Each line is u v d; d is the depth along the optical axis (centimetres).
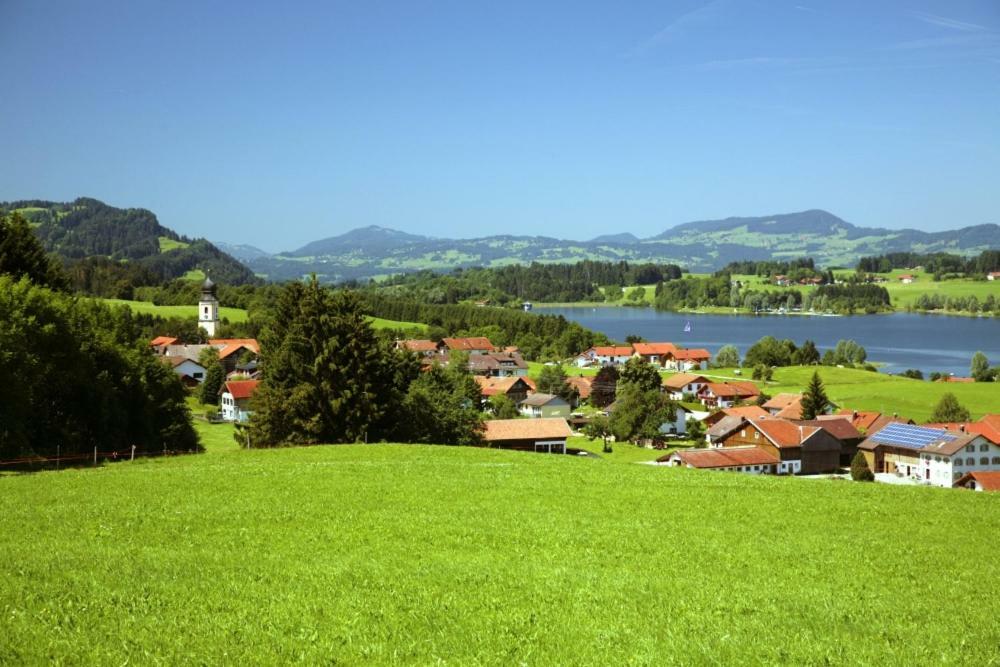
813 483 4294
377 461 4669
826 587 2352
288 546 2591
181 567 2272
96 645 1684
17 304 5416
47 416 5728
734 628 1945
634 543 2795
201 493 3453
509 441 8412
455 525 2967
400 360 8350
